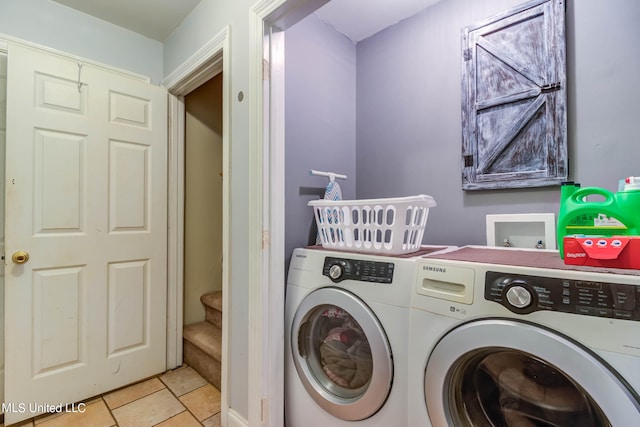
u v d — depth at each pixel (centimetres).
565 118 130
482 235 156
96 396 173
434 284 95
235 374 142
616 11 121
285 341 136
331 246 139
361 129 204
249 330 132
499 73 149
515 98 144
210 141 239
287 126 155
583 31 128
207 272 237
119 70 194
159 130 201
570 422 74
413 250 122
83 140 170
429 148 175
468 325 82
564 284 71
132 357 186
